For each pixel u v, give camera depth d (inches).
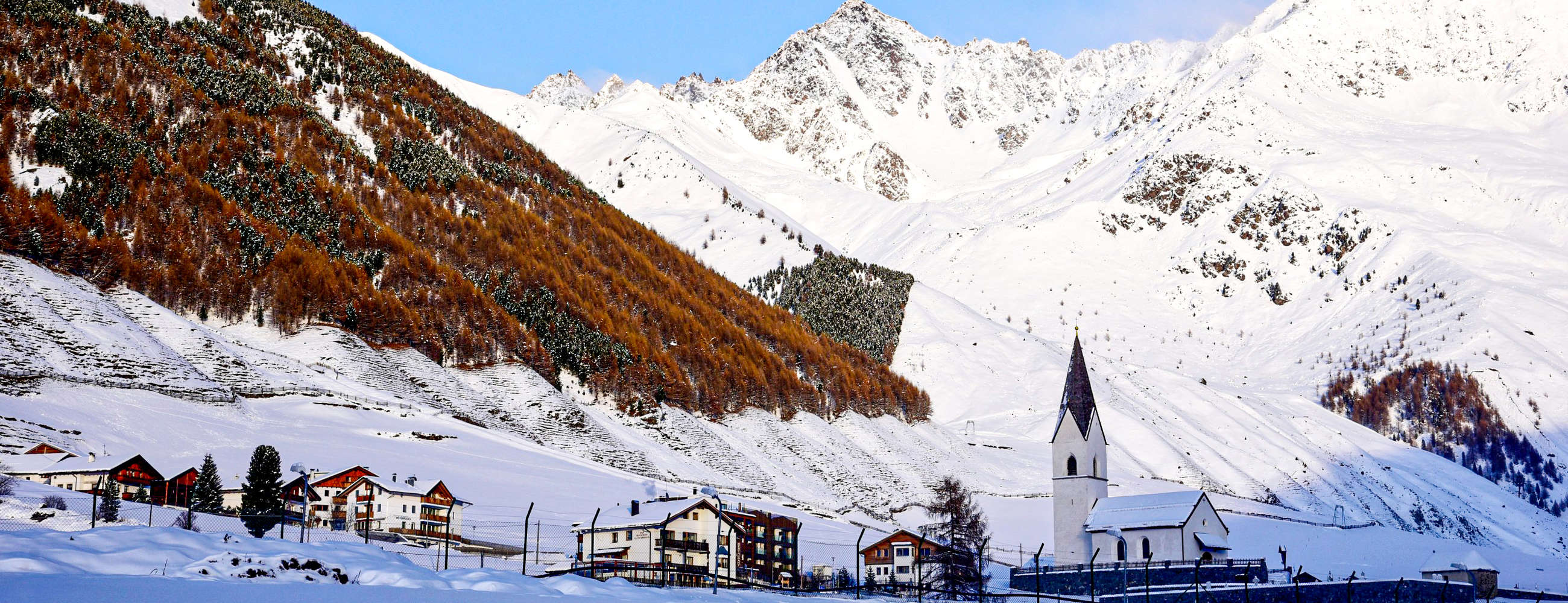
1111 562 4783.5
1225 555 4840.1
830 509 7485.2
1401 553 6835.6
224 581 2527.1
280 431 6422.2
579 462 7190.0
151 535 2854.3
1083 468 5246.1
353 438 6560.0
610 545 4424.2
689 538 4493.1
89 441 5452.8
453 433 7126.0
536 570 3912.4
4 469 4719.5
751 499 7047.2
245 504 4443.9
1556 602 5083.7
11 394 5753.0
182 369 7027.6
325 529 4537.4
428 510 4928.6
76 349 6742.1
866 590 4407.0
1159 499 5027.1
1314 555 6668.3
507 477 6235.2
